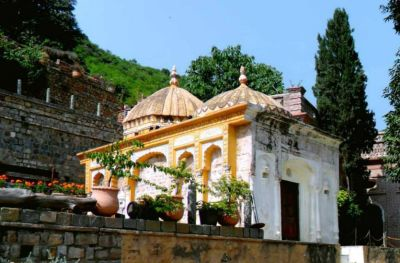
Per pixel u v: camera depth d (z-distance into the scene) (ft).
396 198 91.15
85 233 30.25
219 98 59.93
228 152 49.60
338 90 82.23
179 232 35.53
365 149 82.28
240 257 40.22
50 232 28.68
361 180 81.30
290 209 55.62
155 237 34.04
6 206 27.94
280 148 52.60
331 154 60.39
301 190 57.16
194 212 38.32
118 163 35.91
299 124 54.34
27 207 28.89
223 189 43.91
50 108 77.92
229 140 49.98
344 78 81.97
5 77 98.84
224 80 119.44
